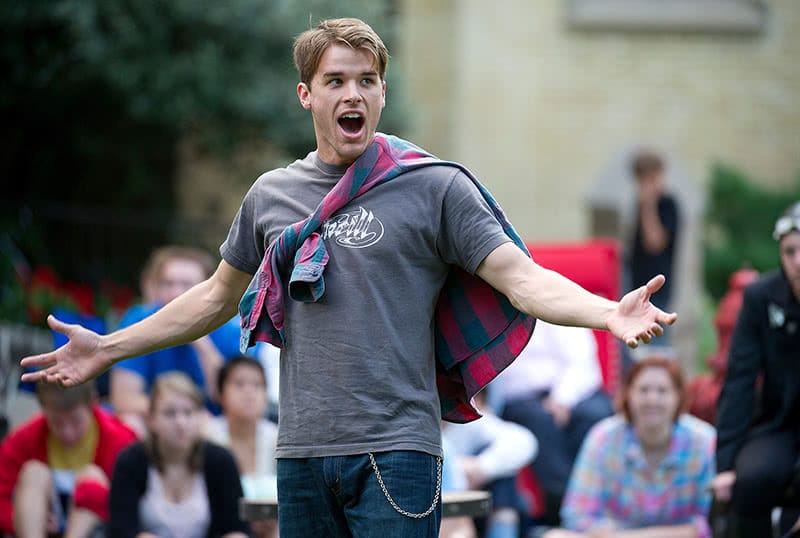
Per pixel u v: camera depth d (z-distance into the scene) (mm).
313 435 9336
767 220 40594
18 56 30859
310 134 31531
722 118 41562
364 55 9406
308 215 9562
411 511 9164
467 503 12633
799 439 14273
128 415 18438
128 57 30172
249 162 34562
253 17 30938
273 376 19266
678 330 29500
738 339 14539
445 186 9438
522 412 20656
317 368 9336
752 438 14484
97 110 32969
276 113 31125
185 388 15773
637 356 23203
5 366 18766
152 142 34812
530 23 40875
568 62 41031
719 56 41469
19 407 18828
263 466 17031
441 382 10031
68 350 10312
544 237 41000
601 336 22578
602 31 41062
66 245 27906
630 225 28219
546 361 21141
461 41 40719
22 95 31891
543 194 41000
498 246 9359
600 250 22781
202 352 18922
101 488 16250
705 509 17344
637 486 17406
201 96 30438
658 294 27781
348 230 9367
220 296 10281
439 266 9547
